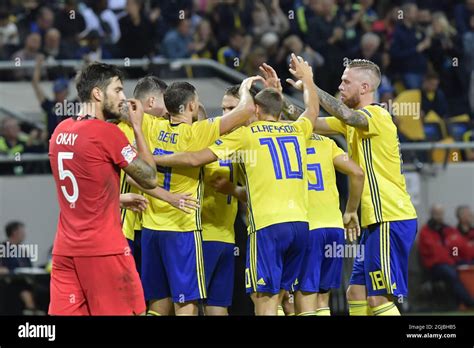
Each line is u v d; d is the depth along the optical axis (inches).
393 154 935.0
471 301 1590.8
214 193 965.8
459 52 1889.8
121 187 948.0
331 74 1760.6
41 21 1800.0
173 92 915.4
